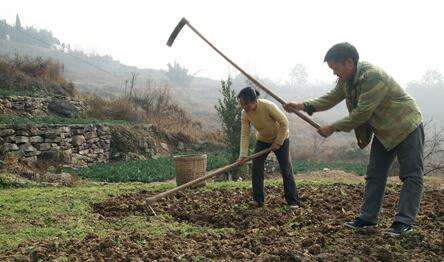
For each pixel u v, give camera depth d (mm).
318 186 9492
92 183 13812
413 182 4973
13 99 21781
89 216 6578
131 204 7414
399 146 5043
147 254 4531
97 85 50719
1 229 5816
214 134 29297
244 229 5883
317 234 5168
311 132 42938
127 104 28109
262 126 6824
